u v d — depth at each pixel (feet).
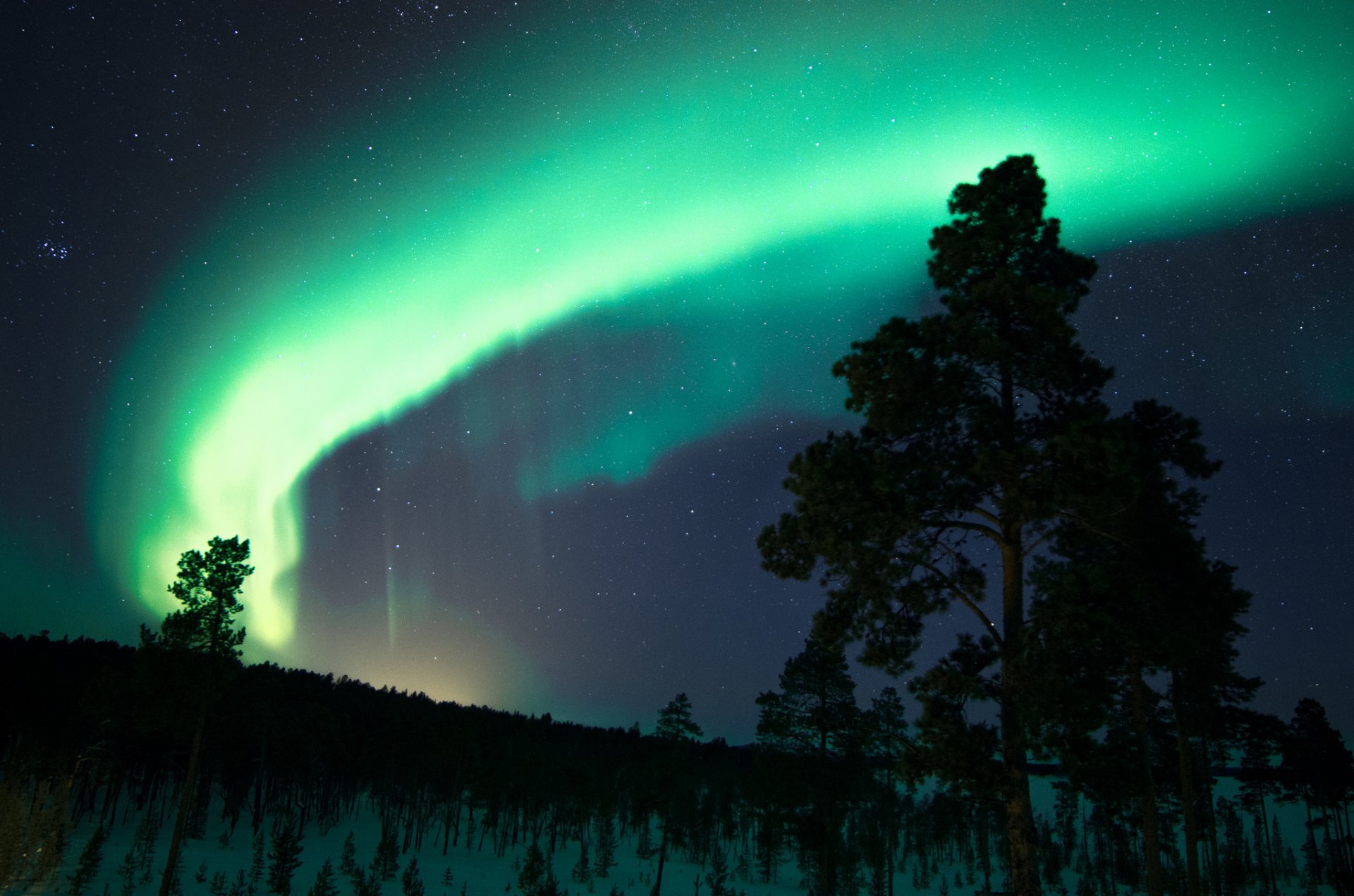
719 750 312.71
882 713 119.96
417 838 201.57
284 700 230.89
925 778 43.55
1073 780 47.16
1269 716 87.45
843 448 45.21
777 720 103.91
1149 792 64.59
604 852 193.06
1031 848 39.27
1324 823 142.20
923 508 42.65
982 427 42.60
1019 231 46.11
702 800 242.58
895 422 43.91
